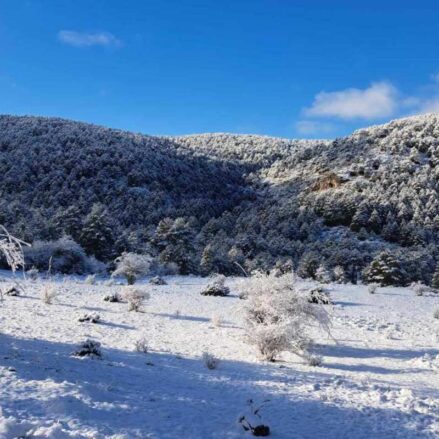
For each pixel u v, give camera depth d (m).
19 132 162.50
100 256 57.72
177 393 8.28
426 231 94.12
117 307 23.89
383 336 18.80
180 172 169.62
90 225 57.94
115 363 10.59
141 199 123.62
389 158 131.62
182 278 45.50
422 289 37.50
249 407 7.75
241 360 13.34
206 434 6.12
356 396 9.18
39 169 127.69
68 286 31.69
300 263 62.38
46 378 7.73
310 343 14.20
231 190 171.12
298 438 6.41
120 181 136.00
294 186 145.50
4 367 8.16
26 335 13.54
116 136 184.38
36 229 56.94
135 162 153.12
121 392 7.71
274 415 7.41
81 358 10.51
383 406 8.41
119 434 5.37
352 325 21.12
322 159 157.62
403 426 7.26
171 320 20.81
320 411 7.86
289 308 13.96
